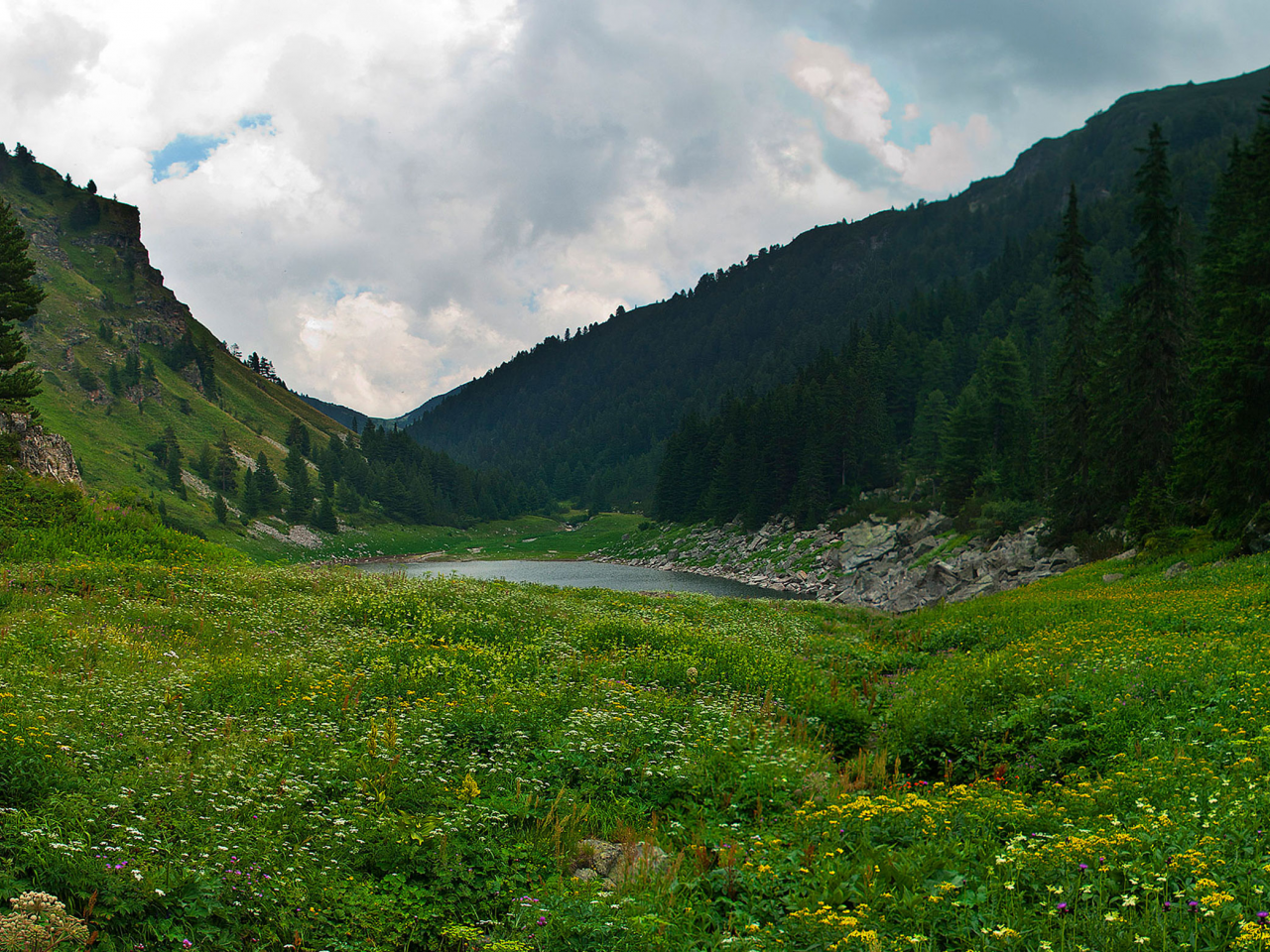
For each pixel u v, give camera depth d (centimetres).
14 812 552
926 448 9056
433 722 963
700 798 862
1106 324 4456
